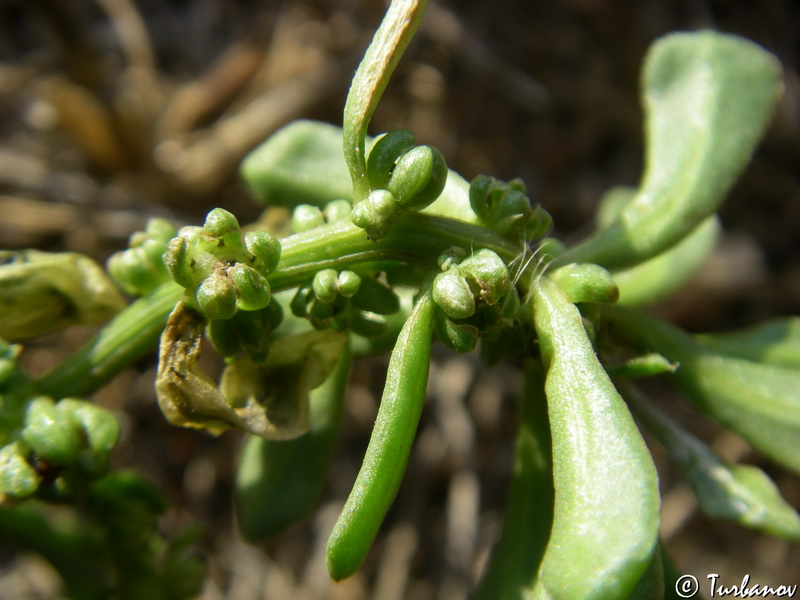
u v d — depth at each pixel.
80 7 0.09
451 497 0.08
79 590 0.05
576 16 0.09
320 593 0.08
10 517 0.05
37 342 0.08
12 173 0.08
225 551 0.08
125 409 0.08
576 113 0.09
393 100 0.09
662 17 0.09
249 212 0.09
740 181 0.09
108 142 0.08
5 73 0.09
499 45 0.09
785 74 0.09
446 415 0.08
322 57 0.09
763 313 0.09
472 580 0.08
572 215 0.09
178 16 0.09
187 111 0.09
